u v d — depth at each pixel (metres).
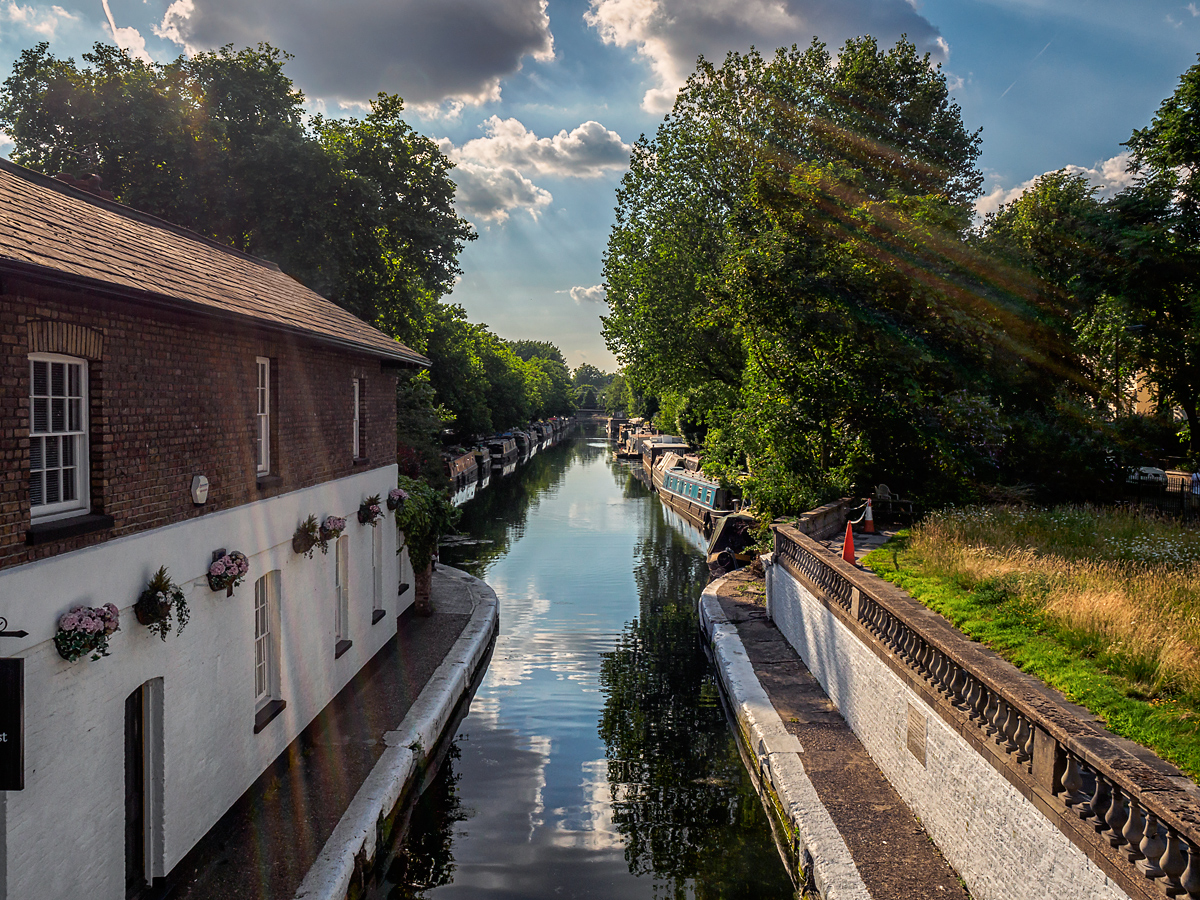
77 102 20.62
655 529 35.69
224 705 8.34
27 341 5.46
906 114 24.39
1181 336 19.62
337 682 12.16
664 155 26.38
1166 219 19.52
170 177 20.88
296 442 10.71
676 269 26.31
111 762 6.32
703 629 18.38
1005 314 18.91
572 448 104.06
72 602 5.82
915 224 17.28
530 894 8.46
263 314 8.91
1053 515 15.22
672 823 10.02
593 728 13.19
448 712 12.66
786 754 10.11
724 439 26.81
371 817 8.57
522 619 20.31
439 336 34.44
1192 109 18.59
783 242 18.45
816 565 13.41
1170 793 4.53
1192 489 20.86
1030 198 21.38
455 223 25.69
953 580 11.41
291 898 7.02
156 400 7.14
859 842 7.84
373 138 24.39
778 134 23.91
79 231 7.01
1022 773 5.97
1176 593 9.19
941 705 7.61
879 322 17.59
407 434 28.02
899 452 20.38
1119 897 4.68
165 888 7.09
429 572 17.55
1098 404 20.88
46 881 5.54
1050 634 8.67
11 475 5.28
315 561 11.24
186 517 7.65
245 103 22.23
